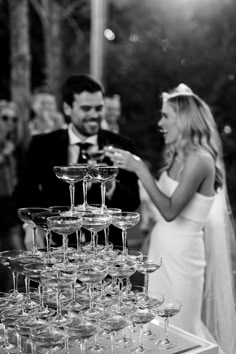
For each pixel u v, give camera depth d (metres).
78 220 1.58
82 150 2.66
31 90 9.78
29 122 6.48
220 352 2.38
